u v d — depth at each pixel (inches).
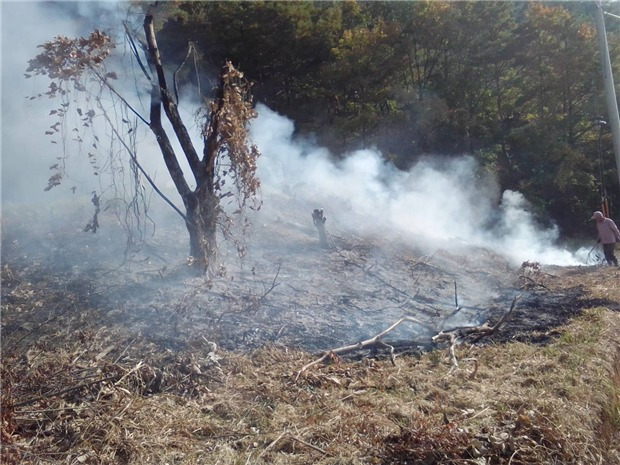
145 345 221.8
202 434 172.1
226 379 205.8
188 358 211.9
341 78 779.4
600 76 869.2
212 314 248.4
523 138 863.7
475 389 203.3
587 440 172.2
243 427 175.6
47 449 159.5
